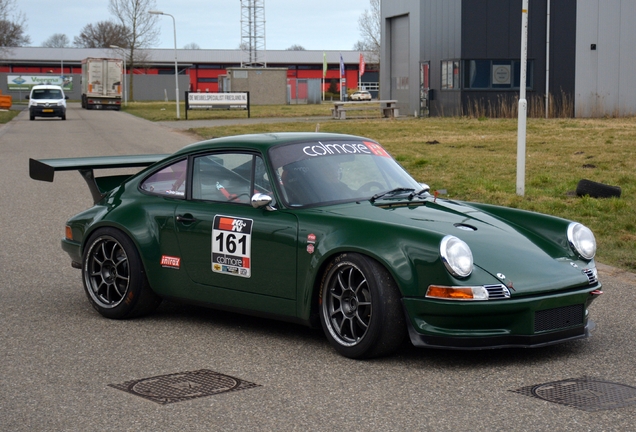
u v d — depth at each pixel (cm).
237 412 385
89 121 4078
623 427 359
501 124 2923
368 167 558
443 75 3609
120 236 577
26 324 569
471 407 388
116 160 670
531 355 482
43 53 10256
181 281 557
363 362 469
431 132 2623
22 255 826
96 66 5834
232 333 541
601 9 3388
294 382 432
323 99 8669
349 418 374
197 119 3969
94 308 593
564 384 425
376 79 10581
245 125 3212
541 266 469
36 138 2756
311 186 520
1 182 1487
